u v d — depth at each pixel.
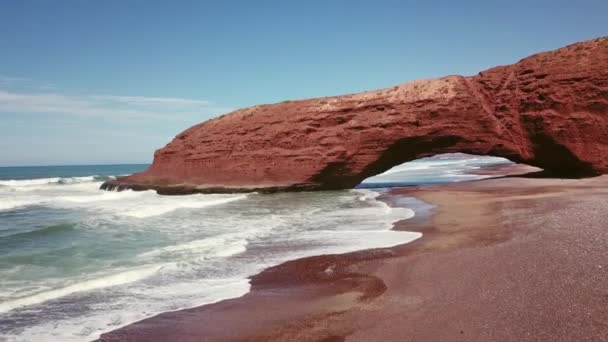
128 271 12.12
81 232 18.42
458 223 17.47
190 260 13.35
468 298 8.51
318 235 16.69
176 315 8.92
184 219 21.89
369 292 9.70
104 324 8.52
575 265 9.49
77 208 28.28
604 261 9.48
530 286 8.63
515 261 10.52
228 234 17.55
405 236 15.65
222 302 9.61
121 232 18.36
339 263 12.37
